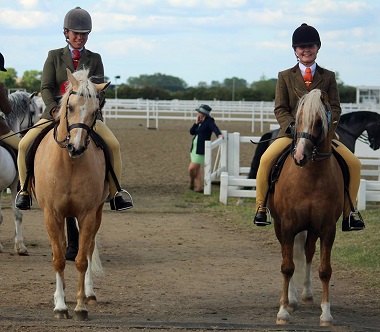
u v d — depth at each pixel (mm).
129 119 46531
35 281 9594
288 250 7629
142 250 12070
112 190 8781
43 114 9148
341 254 11570
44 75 9133
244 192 16609
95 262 9047
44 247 12148
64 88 9039
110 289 9266
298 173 7484
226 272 10508
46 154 7883
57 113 8125
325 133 7328
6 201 16859
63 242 8828
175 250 12102
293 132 7859
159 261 11195
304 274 8586
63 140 7512
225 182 16641
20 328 7008
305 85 8195
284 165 7789
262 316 7977
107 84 7895
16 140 10984
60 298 7734
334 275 10398
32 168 8562
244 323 7465
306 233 8523
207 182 18047
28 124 13289
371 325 7617
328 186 7457
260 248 12414
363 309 8484
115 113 45688
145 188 19344
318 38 8250
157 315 7875
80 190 7699
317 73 8258
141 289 9312
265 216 8195
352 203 8117
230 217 15266
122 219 15023
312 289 9227
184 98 76812
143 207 16375
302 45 8195
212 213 15766
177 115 49062
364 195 15664
